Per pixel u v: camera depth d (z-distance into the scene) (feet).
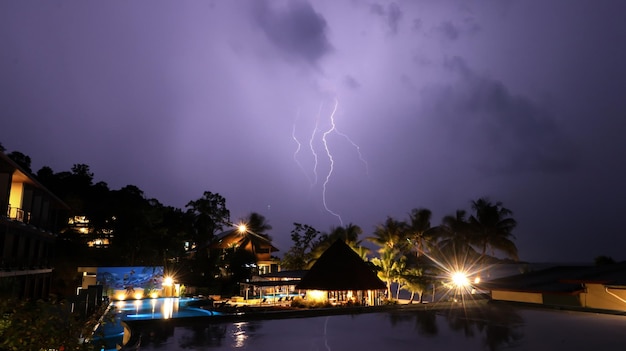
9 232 98.78
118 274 139.54
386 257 129.90
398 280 124.67
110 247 162.91
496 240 197.26
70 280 147.64
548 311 44.19
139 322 34.12
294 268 204.44
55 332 18.13
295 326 35.19
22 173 101.09
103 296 124.36
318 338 29.86
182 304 127.75
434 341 28.66
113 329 77.15
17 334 17.24
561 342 27.81
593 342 27.76
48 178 184.24
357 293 110.22
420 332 32.12
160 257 176.76
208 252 194.49
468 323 36.27
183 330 32.89
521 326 34.37
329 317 40.65
